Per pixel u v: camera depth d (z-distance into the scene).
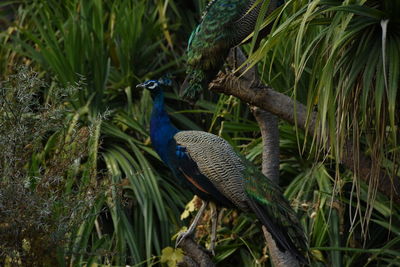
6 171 7.60
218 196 7.91
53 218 7.89
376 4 6.48
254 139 10.27
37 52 11.85
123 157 10.47
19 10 13.14
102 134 10.87
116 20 11.79
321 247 9.09
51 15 11.94
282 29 6.45
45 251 7.74
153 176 10.24
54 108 8.13
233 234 9.74
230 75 7.57
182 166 8.06
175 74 12.25
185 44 12.66
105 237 9.37
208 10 8.41
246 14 7.67
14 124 7.78
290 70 10.13
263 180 7.86
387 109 6.66
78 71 11.37
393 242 9.05
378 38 6.41
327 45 6.56
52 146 9.75
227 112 10.55
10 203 7.48
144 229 10.03
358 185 6.82
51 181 7.95
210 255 8.00
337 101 6.91
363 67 6.48
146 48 12.09
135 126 11.09
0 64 12.36
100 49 11.38
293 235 7.68
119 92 11.80
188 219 10.23
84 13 11.81
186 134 8.23
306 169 10.38
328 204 9.69
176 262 8.37
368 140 6.78
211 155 7.92
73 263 8.86
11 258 7.69
